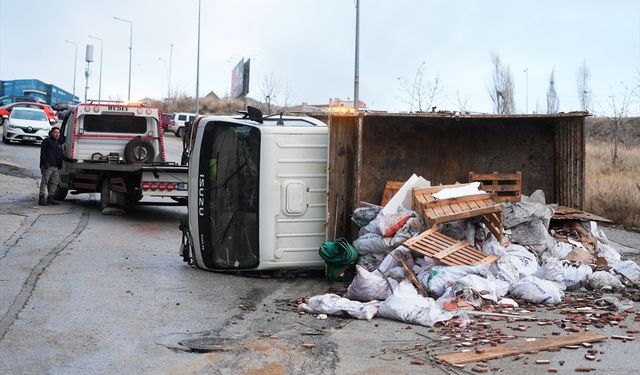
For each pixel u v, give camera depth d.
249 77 59.00
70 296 9.22
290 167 10.80
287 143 10.78
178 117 46.50
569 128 12.21
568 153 12.23
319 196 10.92
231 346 7.16
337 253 10.45
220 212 11.02
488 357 6.64
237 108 68.88
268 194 10.70
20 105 41.78
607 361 6.54
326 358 6.77
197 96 47.22
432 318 7.96
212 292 9.77
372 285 8.95
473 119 12.51
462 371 6.33
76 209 18.06
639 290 9.74
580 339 7.16
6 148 31.52
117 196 17.42
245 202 10.84
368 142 12.29
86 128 18.25
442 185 11.72
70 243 13.24
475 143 12.61
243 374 6.33
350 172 11.07
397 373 6.30
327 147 10.90
